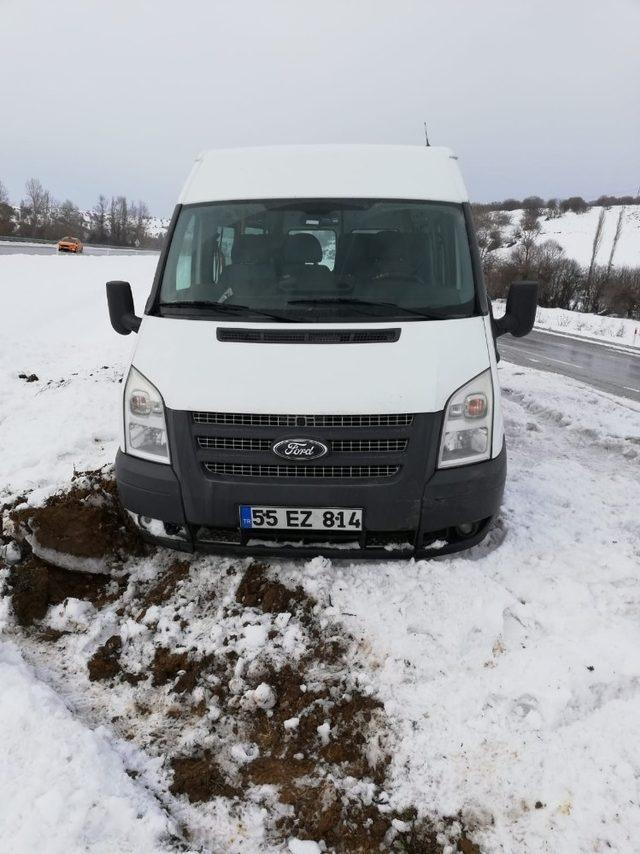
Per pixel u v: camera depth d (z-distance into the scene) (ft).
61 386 23.50
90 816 7.05
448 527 10.92
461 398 10.53
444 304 11.72
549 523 13.94
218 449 10.36
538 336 75.66
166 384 10.54
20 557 12.14
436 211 12.81
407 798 7.68
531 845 7.12
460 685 9.21
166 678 9.61
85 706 9.12
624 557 12.70
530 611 10.70
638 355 58.90
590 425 22.89
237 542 10.93
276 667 9.56
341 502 10.24
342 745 8.39
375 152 13.73
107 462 15.01
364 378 10.19
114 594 11.55
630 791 7.61
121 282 13.03
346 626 10.22
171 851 6.91
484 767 8.00
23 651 10.20
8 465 15.69
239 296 11.74
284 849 7.18
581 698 8.93
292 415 10.05
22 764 7.66
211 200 13.07
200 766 8.18
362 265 12.11
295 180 13.15
